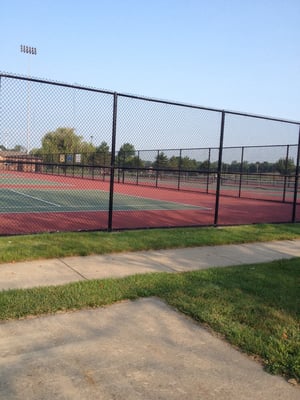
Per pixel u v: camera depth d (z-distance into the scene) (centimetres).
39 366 335
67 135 1619
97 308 468
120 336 399
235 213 1555
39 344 374
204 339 400
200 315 446
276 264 701
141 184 3409
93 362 346
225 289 544
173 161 2867
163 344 386
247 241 912
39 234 831
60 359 348
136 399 295
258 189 3412
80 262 663
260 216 1495
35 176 3862
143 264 672
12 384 307
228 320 439
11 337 385
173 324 432
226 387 317
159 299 505
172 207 1662
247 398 304
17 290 501
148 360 354
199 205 1811
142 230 952
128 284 545
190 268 664
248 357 367
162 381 321
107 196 2039
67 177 3894
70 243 758
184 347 381
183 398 300
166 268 655
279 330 417
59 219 1160
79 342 381
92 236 838
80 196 1972
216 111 1055
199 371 339
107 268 635
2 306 447
